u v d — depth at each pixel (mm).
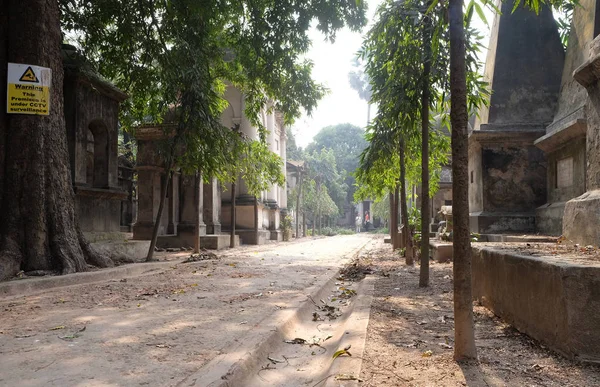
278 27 14258
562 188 11461
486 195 13578
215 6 13945
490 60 14789
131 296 7629
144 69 13945
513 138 13492
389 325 5324
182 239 21547
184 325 5414
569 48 11703
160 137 20688
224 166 15062
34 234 9391
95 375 3594
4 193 9453
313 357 4664
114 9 12742
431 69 8109
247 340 4672
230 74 17109
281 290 8430
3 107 9625
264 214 31562
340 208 75062
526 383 3361
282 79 16219
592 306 3830
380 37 8672
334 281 10797
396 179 14438
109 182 13945
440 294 7656
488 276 6316
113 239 13906
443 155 12086
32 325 5406
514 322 5176
